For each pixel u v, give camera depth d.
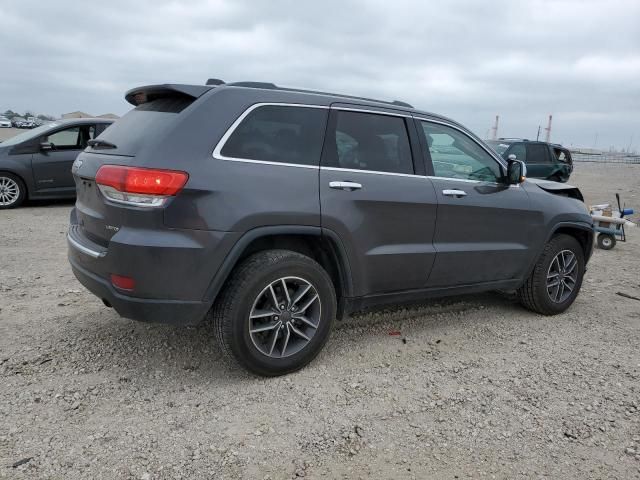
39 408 3.11
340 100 3.84
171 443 2.83
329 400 3.33
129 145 3.32
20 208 10.02
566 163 14.78
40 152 9.91
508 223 4.63
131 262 3.08
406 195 3.96
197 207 3.13
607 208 9.17
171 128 3.21
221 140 3.29
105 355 3.81
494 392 3.51
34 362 3.67
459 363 3.94
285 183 3.43
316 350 3.69
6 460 2.62
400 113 4.15
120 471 2.59
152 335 4.18
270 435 2.94
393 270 3.99
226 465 2.67
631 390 3.61
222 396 3.33
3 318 4.43
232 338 3.34
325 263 3.81
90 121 10.37
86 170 3.49
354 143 3.86
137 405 3.19
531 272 4.96
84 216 3.52
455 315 5.00
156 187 3.04
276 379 3.57
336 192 3.63
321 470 2.67
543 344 4.38
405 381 3.62
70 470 2.58
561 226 5.01
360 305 3.97
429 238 4.16
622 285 6.45
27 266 6.03
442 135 4.40
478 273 4.55
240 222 3.24
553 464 2.79
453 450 2.87
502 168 4.72
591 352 4.24
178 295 3.17
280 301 3.53
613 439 3.03
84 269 3.49
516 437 3.01
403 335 4.44
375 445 2.89
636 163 46.03
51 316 4.51
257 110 3.47
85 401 3.21
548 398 3.46
